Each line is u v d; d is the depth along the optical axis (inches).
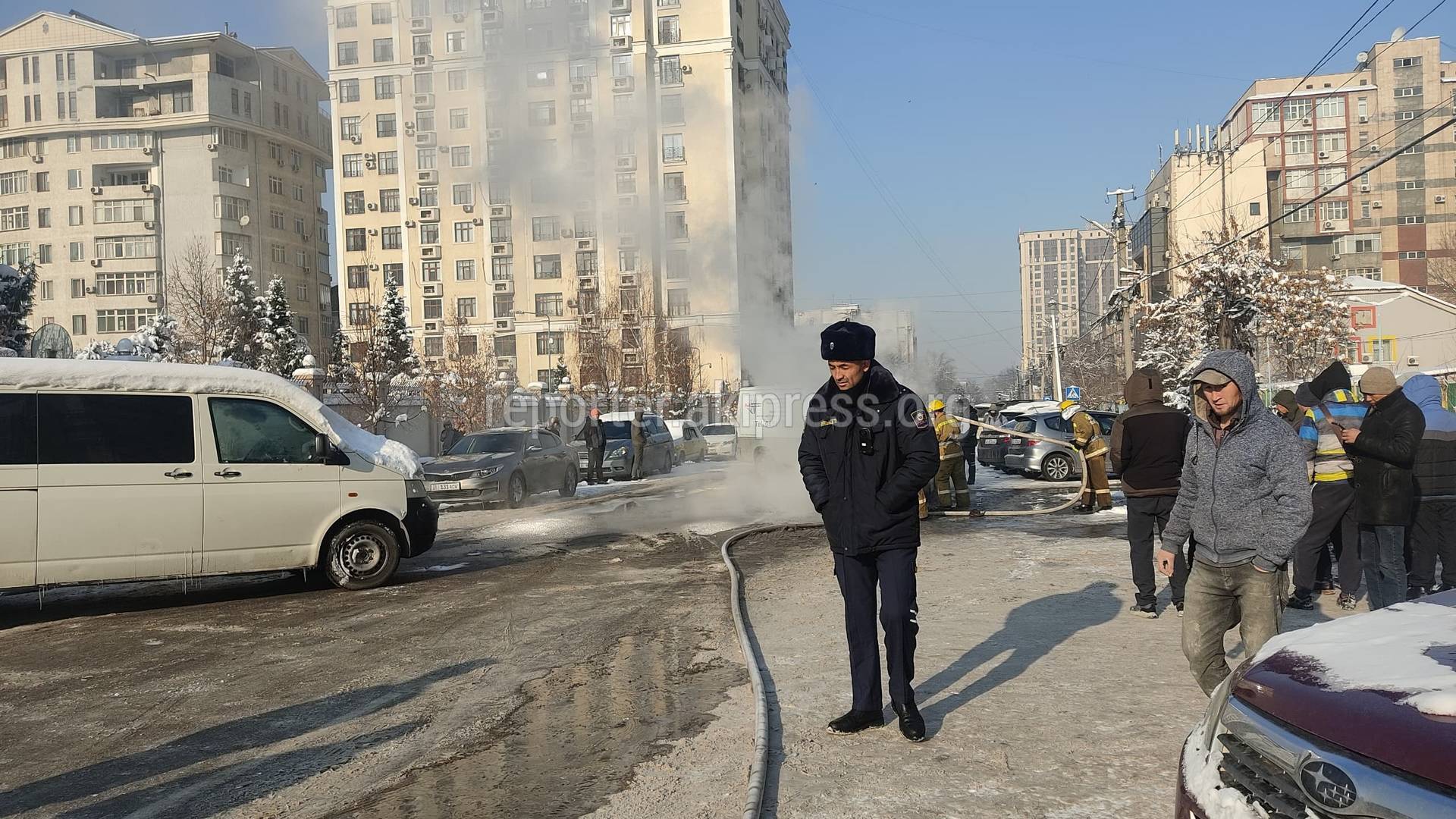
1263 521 160.2
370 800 155.3
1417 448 226.8
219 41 3006.9
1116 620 268.1
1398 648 101.0
